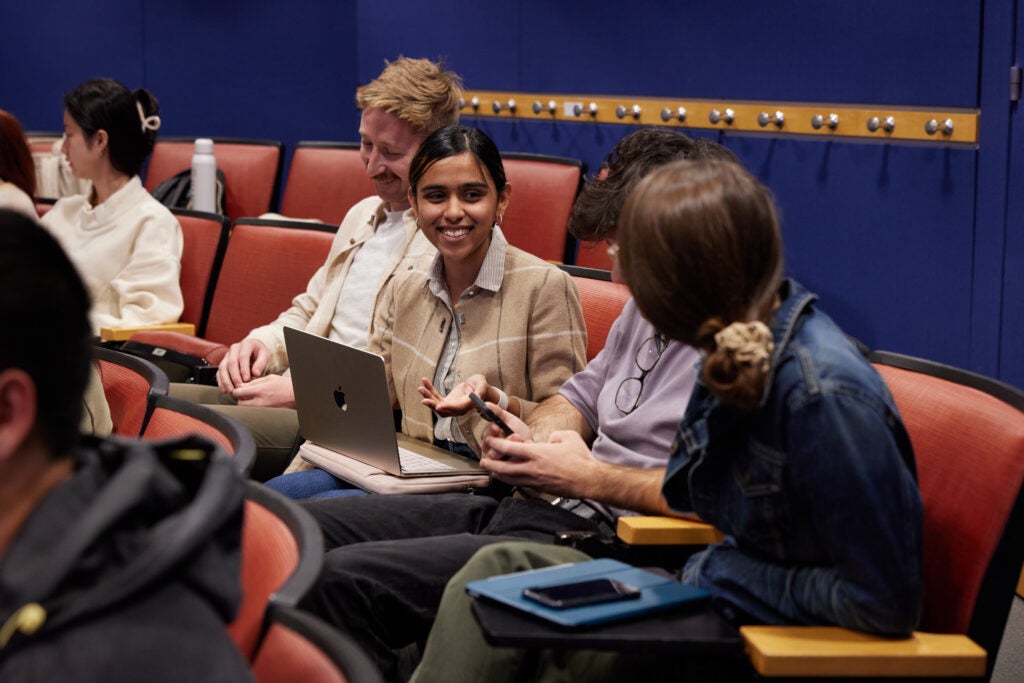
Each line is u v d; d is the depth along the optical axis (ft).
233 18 20.29
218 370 9.27
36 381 2.52
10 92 21.11
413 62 8.93
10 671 2.33
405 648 6.67
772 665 4.12
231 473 2.68
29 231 2.60
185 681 2.38
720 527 4.75
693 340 4.43
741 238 4.28
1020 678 7.99
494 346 7.25
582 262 11.40
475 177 7.10
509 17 15.21
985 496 4.92
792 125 11.68
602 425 6.69
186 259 11.64
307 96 20.45
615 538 5.73
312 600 3.54
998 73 9.82
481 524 6.68
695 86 12.73
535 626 4.19
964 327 10.31
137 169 11.81
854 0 10.94
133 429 6.16
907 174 10.66
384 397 6.74
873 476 4.19
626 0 13.47
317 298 9.69
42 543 2.47
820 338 4.42
